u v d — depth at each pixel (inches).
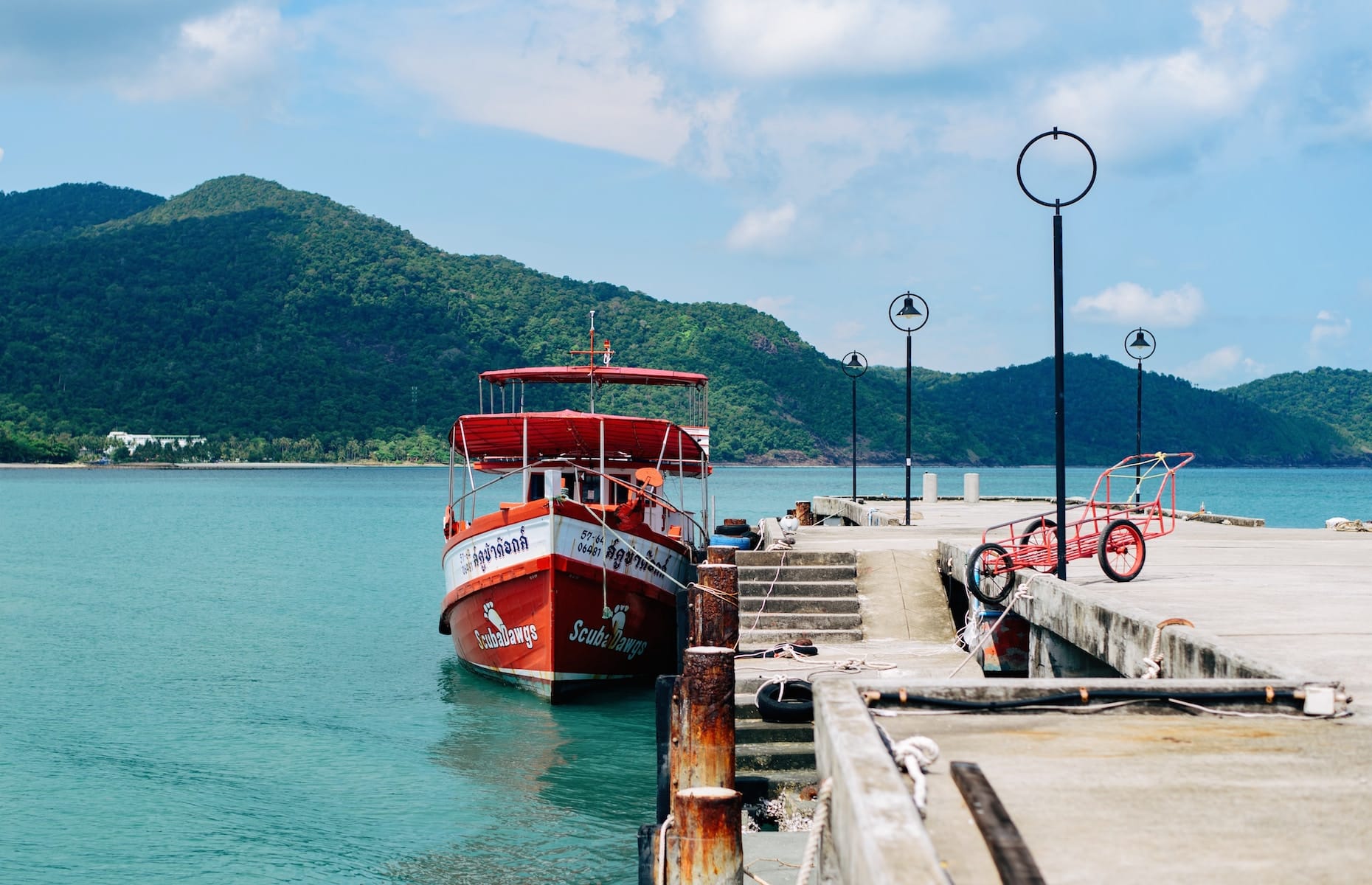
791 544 754.2
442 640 1102.4
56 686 887.1
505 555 772.0
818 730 258.7
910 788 214.5
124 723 767.1
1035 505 1435.8
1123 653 386.9
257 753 688.4
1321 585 518.6
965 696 275.0
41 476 7170.3
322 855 522.9
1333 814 201.6
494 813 577.0
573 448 880.3
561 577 750.5
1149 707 273.7
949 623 622.5
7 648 1061.8
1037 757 237.8
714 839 312.2
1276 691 273.1
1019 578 539.2
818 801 223.6
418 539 2442.2
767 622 621.3
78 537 2472.9
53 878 497.7
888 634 609.3
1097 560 633.0
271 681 899.4
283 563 1909.4
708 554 602.2
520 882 489.4
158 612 1300.4
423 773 644.1
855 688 274.2
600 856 518.3
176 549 2182.6
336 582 1620.3
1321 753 239.6
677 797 316.5
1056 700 273.1
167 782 632.4
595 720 754.8
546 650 769.6
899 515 1173.1
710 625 522.0
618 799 597.3
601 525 765.9
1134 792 214.4
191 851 527.8
